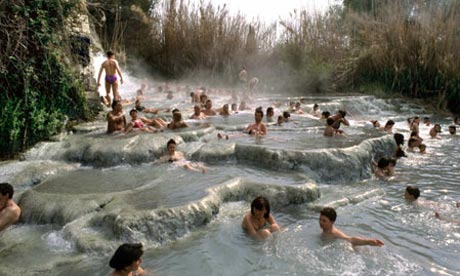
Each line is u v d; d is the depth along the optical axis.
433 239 5.97
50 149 9.27
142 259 5.18
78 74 11.91
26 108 9.85
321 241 5.73
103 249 5.26
